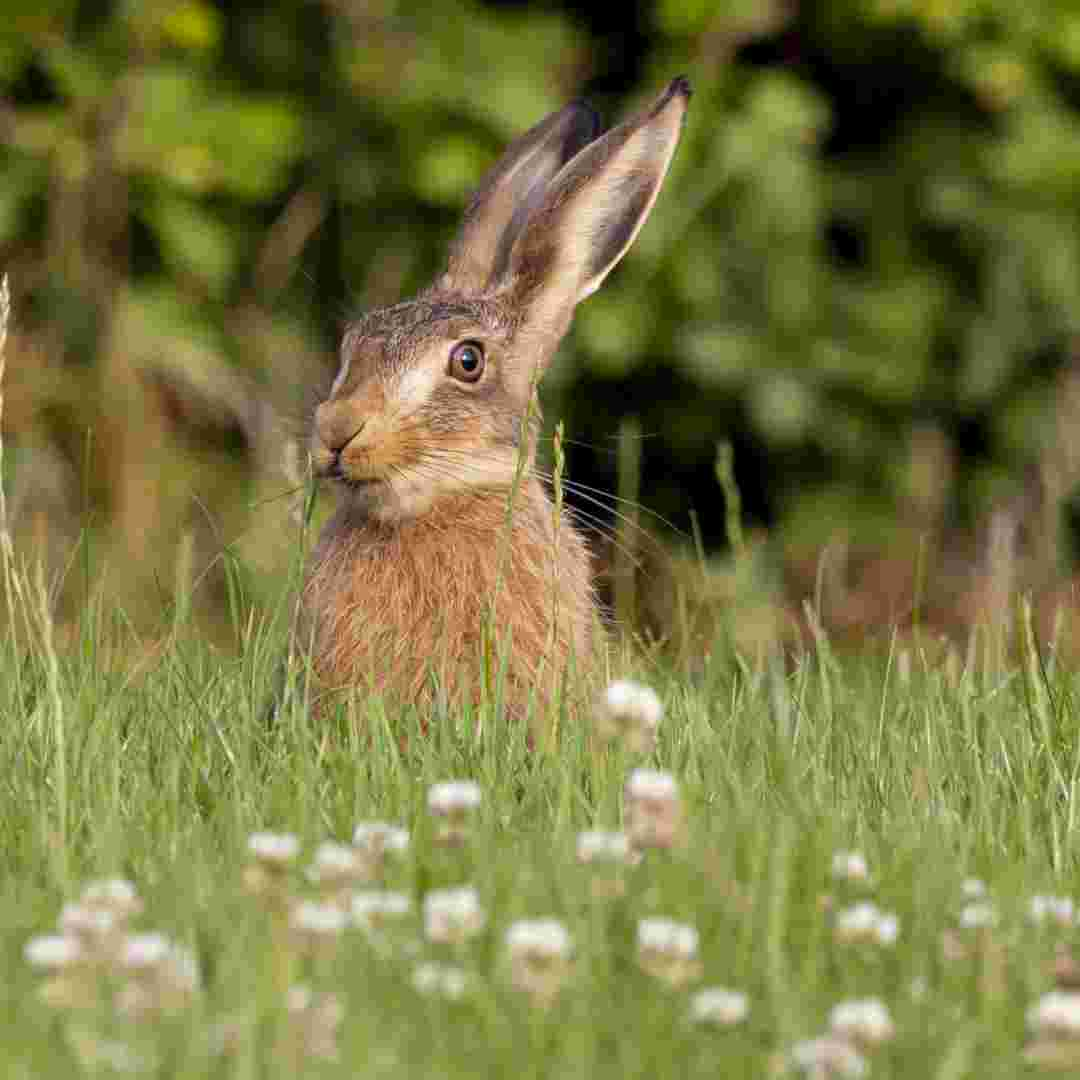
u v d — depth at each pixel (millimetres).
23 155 17359
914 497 18469
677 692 8258
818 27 18844
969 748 7543
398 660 8391
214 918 5316
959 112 18953
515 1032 4656
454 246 10492
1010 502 18453
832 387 18422
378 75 17828
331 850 5574
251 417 17406
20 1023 4602
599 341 17703
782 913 5312
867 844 6422
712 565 17109
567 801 6461
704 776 7207
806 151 18172
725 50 18141
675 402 18688
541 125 10750
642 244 17703
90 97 17266
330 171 18141
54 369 17312
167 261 17750
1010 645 10688
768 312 18078
